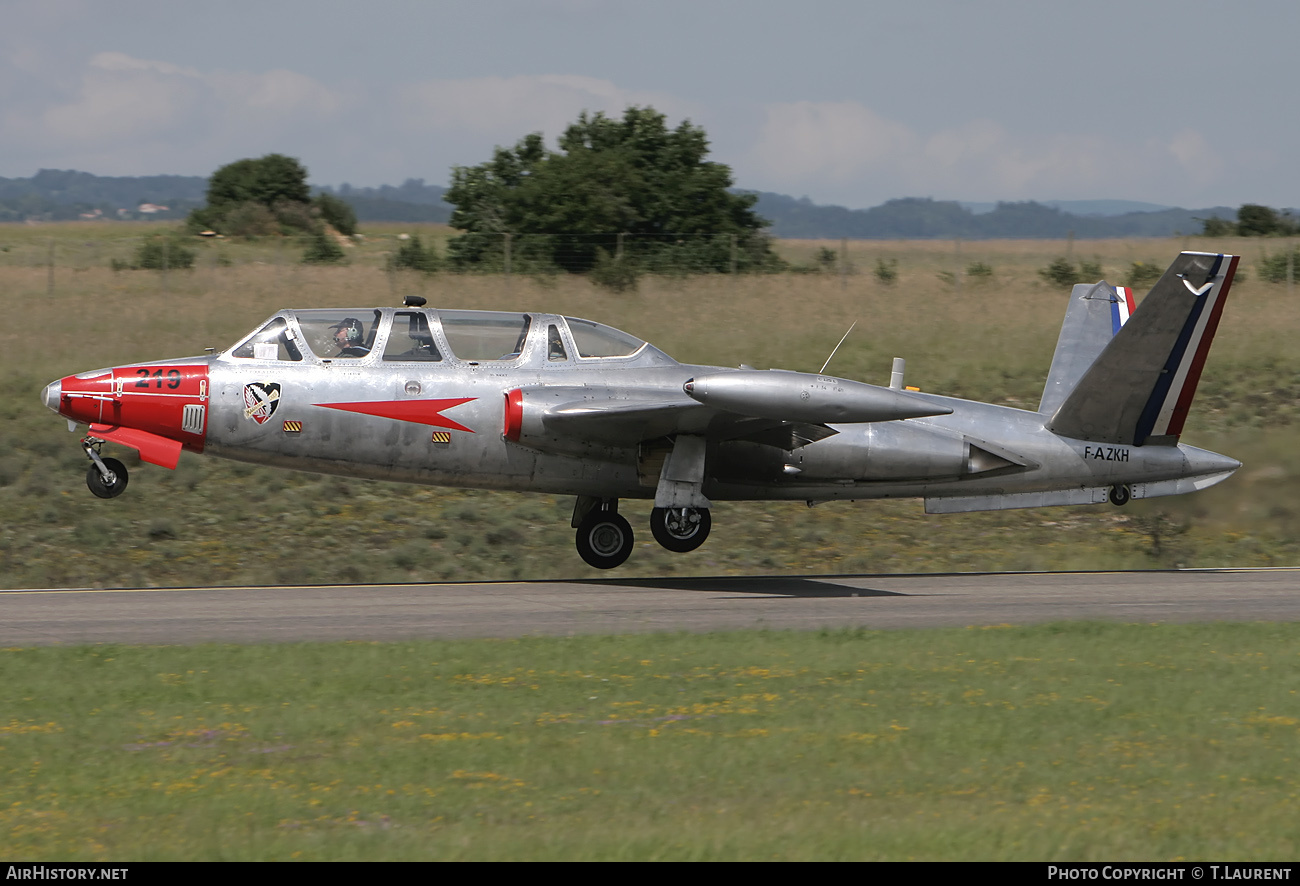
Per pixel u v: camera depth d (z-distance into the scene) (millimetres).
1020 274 159125
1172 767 23922
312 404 48125
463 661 32469
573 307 111562
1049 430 53438
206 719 26500
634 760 23891
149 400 47438
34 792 21922
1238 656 34344
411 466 49281
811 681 30672
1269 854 19547
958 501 54406
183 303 111188
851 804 21531
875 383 92938
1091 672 32094
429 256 141375
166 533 64500
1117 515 72000
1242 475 75812
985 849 19391
